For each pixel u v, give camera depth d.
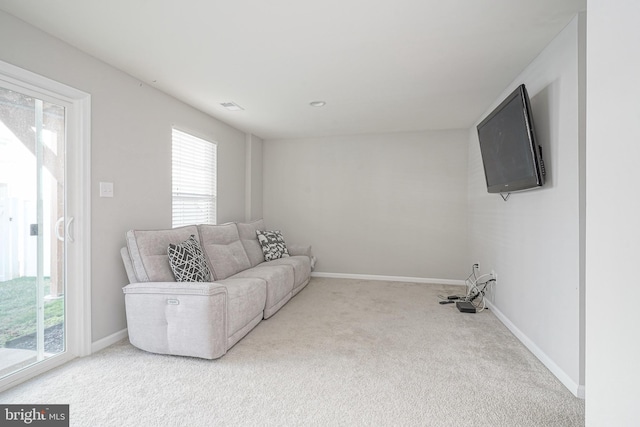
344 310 3.40
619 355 0.93
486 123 2.96
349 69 2.61
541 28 2.00
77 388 1.88
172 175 3.31
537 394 1.84
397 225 4.86
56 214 2.18
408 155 4.80
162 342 2.27
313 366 2.16
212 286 2.21
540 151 2.29
